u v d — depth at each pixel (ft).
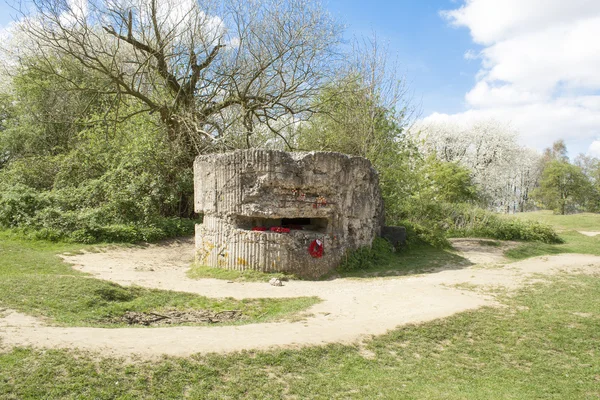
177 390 16.70
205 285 36.17
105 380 16.56
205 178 43.01
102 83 81.66
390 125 76.07
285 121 87.30
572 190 165.37
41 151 87.97
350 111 78.18
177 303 30.71
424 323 25.63
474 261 52.21
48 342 18.74
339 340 22.58
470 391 18.58
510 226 75.31
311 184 40.47
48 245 49.52
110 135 73.67
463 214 81.76
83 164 70.08
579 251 63.26
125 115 76.28
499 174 150.10
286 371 19.08
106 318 25.96
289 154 39.99
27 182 70.44
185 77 75.10
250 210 39.60
